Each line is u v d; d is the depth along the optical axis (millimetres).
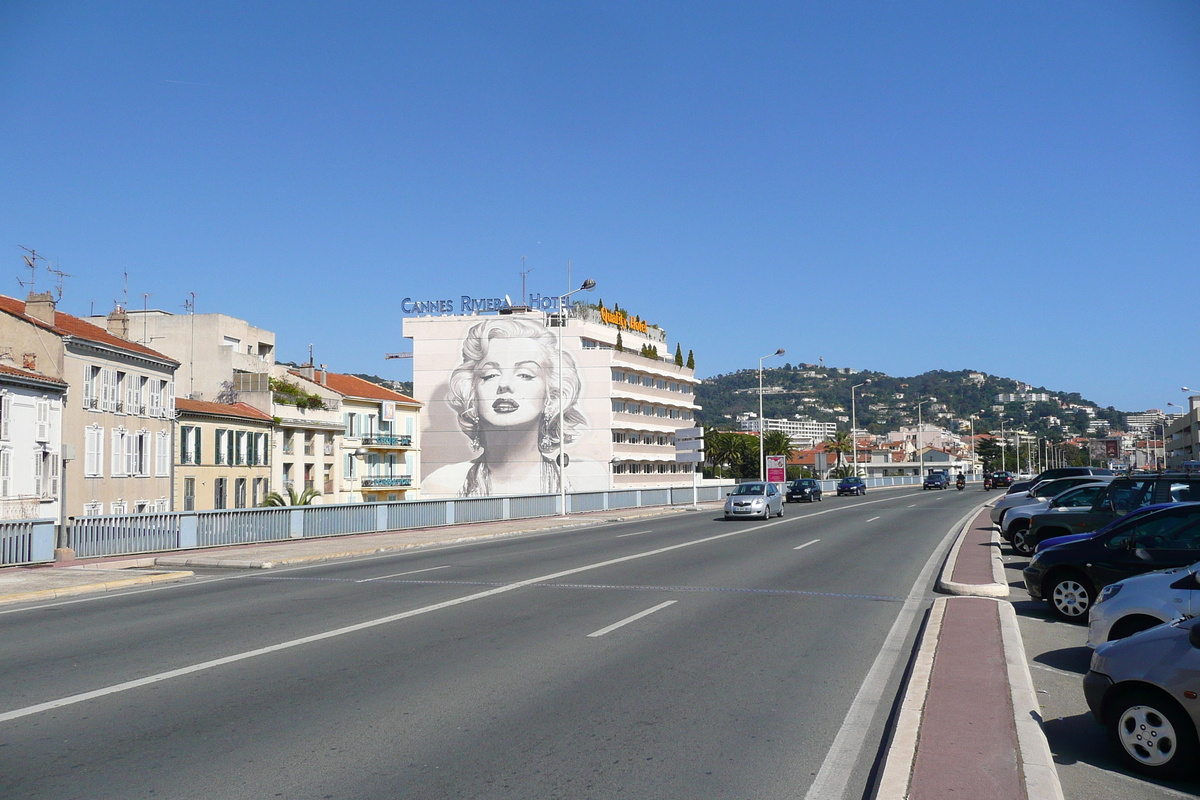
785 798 5473
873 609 12781
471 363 82812
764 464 65562
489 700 7680
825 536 26812
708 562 19344
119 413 42531
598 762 6094
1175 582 8445
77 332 41312
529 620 11766
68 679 8477
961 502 51656
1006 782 5426
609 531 30828
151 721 7047
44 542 18859
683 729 6859
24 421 35781
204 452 50062
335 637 10562
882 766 5750
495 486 81500
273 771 5891
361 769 5930
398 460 74312
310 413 60969
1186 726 5848
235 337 63594
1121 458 171250
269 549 22438
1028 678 8039
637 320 98062
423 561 20359
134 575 16719
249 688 8094
